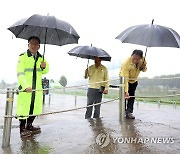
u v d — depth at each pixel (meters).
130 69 6.12
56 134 5.00
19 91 4.40
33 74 4.75
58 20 4.64
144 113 7.59
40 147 4.19
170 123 6.01
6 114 4.27
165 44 4.73
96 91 7.21
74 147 4.17
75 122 6.18
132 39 4.89
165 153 3.88
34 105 4.71
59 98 19.64
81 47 7.11
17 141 4.55
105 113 11.55
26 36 5.33
